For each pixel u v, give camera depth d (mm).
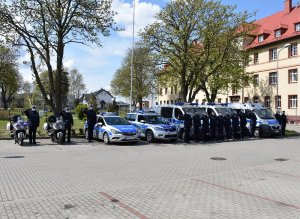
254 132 24234
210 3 29984
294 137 25094
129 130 18969
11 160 12992
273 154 15805
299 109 41969
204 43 30172
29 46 22641
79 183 9234
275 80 45688
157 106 24250
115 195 8062
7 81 60812
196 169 11719
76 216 6480
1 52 56375
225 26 30625
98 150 16422
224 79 37469
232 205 7398
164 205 7309
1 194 8008
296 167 12398
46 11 22250
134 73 60125
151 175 10531
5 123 32625
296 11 46906
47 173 10555
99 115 20750
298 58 42125
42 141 19500
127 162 12930
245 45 48844
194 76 33094
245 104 25891
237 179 10164
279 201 7781
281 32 45375
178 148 17688
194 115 21203
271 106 46281
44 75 53281
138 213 6730
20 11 21891
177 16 30078
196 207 7203
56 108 23312
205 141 21453
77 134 22375
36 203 7305
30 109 18328
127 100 66812
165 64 32219
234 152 16328
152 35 30516
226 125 22438
